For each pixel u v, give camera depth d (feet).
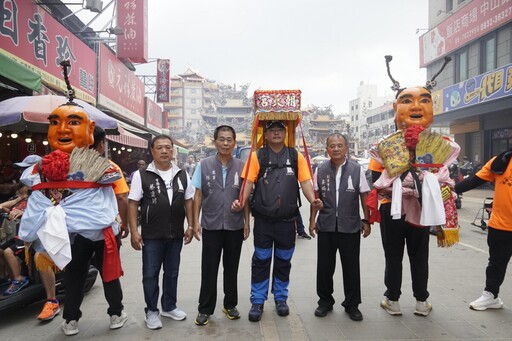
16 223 12.45
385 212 12.10
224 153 11.85
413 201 11.58
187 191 11.88
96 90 36.68
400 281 12.14
